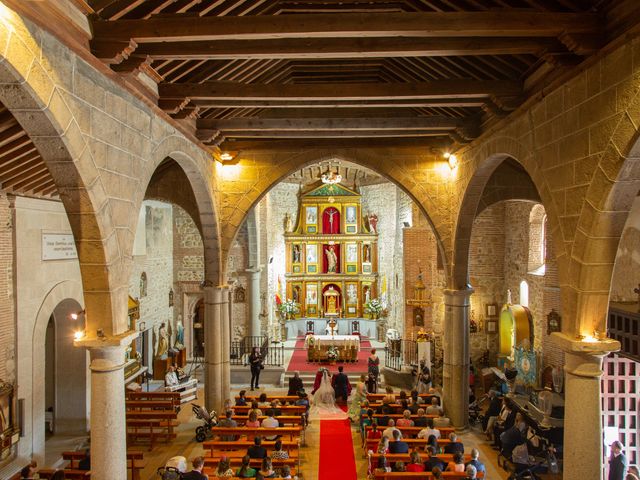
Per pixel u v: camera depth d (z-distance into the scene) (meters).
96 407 6.54
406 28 5.78
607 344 5.98
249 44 6.58
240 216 13.30
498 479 10.66
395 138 13.16
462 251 12.83
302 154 13.23
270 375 19.17
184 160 10.35
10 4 4.17
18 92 4.61
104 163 6.22
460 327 13.16
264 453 9.80
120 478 6.65
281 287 26.84
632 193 5.55
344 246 27.50
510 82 8.03
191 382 16.95
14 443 10.19
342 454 12.05
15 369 10.34
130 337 6.66
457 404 13.27
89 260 6.23
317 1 8.33
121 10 5.92
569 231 6.45
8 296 10.18
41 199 11.17
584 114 6.04
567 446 6.39
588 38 5.55
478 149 10.73
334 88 8.31
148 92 7.71
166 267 20.81
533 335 15.96
